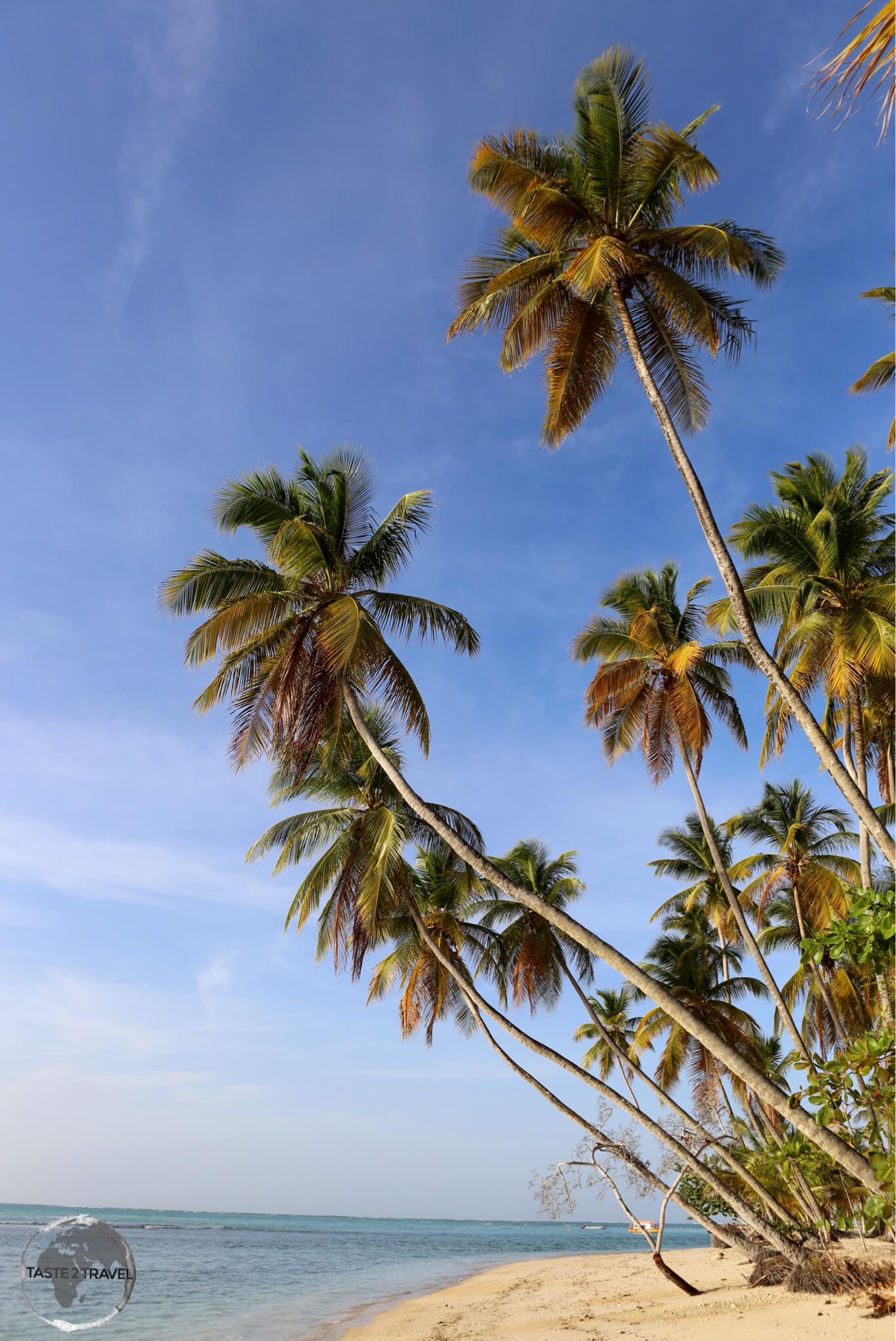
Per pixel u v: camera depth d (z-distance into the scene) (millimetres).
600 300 15695
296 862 23594
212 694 17750
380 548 18234
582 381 15555
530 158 15258
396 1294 33094
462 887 26656
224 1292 33031
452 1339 18359
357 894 21406
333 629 15352
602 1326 16766
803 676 19594
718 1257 31562
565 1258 52375
